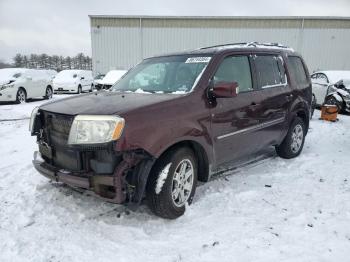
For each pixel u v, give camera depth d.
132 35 26.92
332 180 4.46
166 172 3.19
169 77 4.01
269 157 5.51
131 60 27.33
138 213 3.46
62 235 3.00
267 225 3.22
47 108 3.43
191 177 3.53
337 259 2.66
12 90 13.19
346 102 11.09
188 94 3.51
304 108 5.50
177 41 27.09
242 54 4.30
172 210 3.28
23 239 2.92
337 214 3.46
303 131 5.68
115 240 2.94
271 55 4.92
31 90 14.47
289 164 5.16
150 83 4.12
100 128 2.86
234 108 3.92
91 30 26.91
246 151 4.35
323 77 12.65
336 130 8.20
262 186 4.22
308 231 3.11
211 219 3.35
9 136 7.07
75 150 2.96
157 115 3.12
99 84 15.00
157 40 27.05
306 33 26.73
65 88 19.84
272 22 26.62
